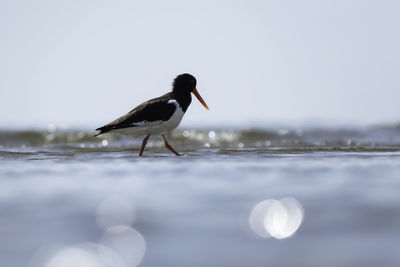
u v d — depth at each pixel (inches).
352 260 255.8
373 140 1315.2
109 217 343.6
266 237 299.7
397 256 259.8
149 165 647.1
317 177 521.0
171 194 425.4
